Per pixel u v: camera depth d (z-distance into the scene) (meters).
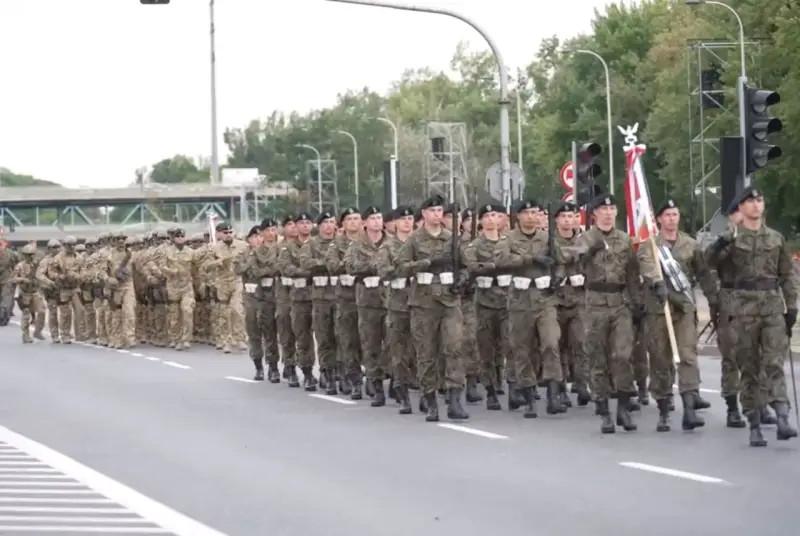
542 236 25.50
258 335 33.44
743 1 85.81
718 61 88.81
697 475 18.50
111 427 24.88
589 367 23.19
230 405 28.17
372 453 21.14
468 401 28.16
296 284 31.16
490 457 20.50
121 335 46.59
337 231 30.61
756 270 21.11
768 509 16.14
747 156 29.70
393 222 27.67
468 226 29.80
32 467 20.42
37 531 15.67
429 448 21.56
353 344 29.27
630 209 25.16
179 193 158.38
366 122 161.62
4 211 161.75
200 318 46.91
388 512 16.39
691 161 82.56
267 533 15.30
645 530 15.11
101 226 162.12
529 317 25.33
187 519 16.22
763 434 22.28
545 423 24.45
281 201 152.25
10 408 28.33
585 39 129.12
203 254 45.44
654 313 22.86
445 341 25.02
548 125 126.56
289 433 23.67
